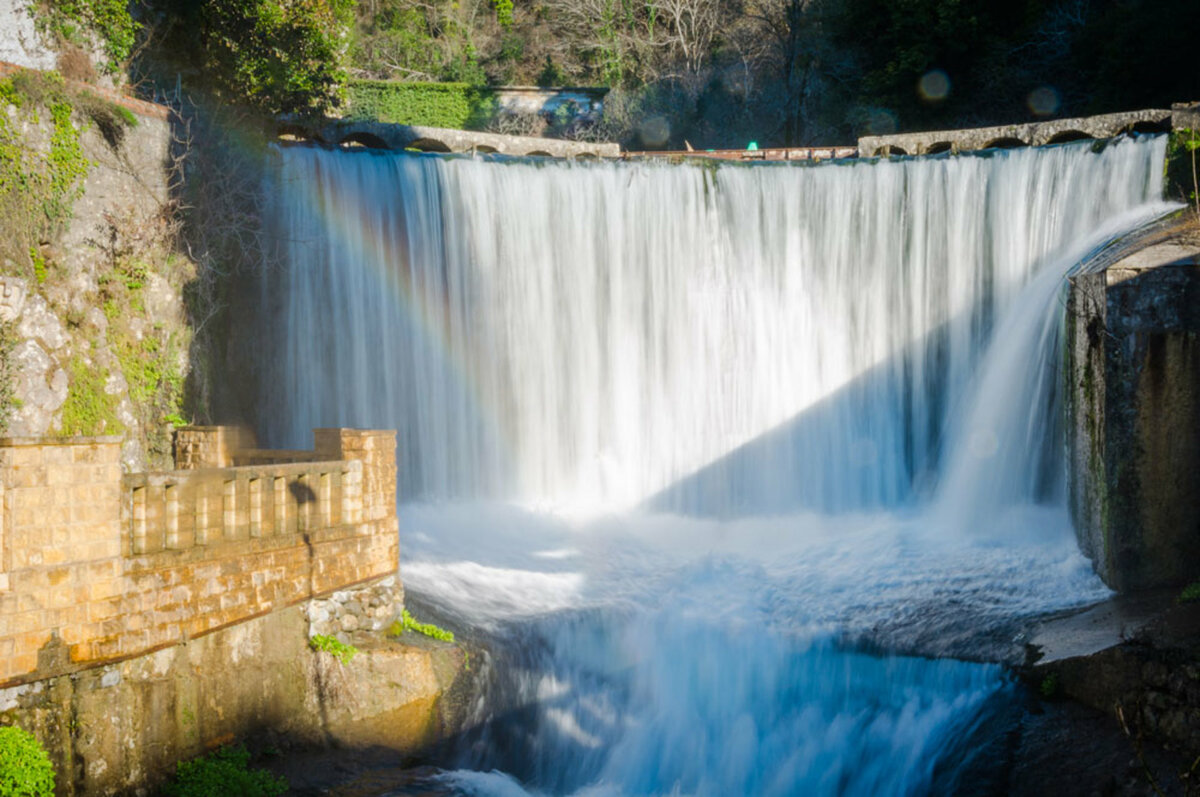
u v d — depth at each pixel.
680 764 13.02
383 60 47.34
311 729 11.53
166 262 17.50
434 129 23.36
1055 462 17.78
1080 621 13.36
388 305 20.89
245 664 10.94
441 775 11.35
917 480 21.86
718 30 49.81
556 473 22.23
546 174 22.08
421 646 12.66
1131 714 11.26
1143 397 14.55
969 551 17.28
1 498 8.60
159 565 9.95
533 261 22.02
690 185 22.64
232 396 18.86
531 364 22.03
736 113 47.19
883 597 15.35
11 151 15.14
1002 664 12.80
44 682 8.95
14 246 15.04
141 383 16.80
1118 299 14.60
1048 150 21.14
